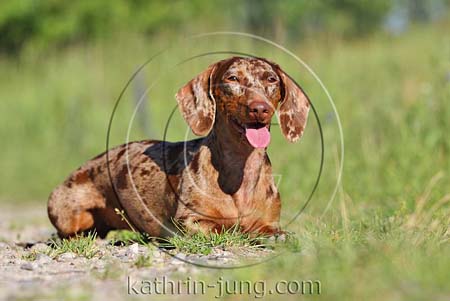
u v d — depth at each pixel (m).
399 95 17.38
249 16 41.94
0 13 38.84
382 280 5.98
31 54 31.42
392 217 9.55
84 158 22.20
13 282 6.73
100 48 28.09
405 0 47.28
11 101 27.62
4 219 15.70
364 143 14.21
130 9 40.38
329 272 6.25
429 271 6.16
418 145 13.40
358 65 20.25
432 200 10.73
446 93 14.11
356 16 47.06
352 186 12.82
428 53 20.00
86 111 24.12
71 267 7.51
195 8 40.72
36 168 22.67
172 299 6.08
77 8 39.44
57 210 9.90
